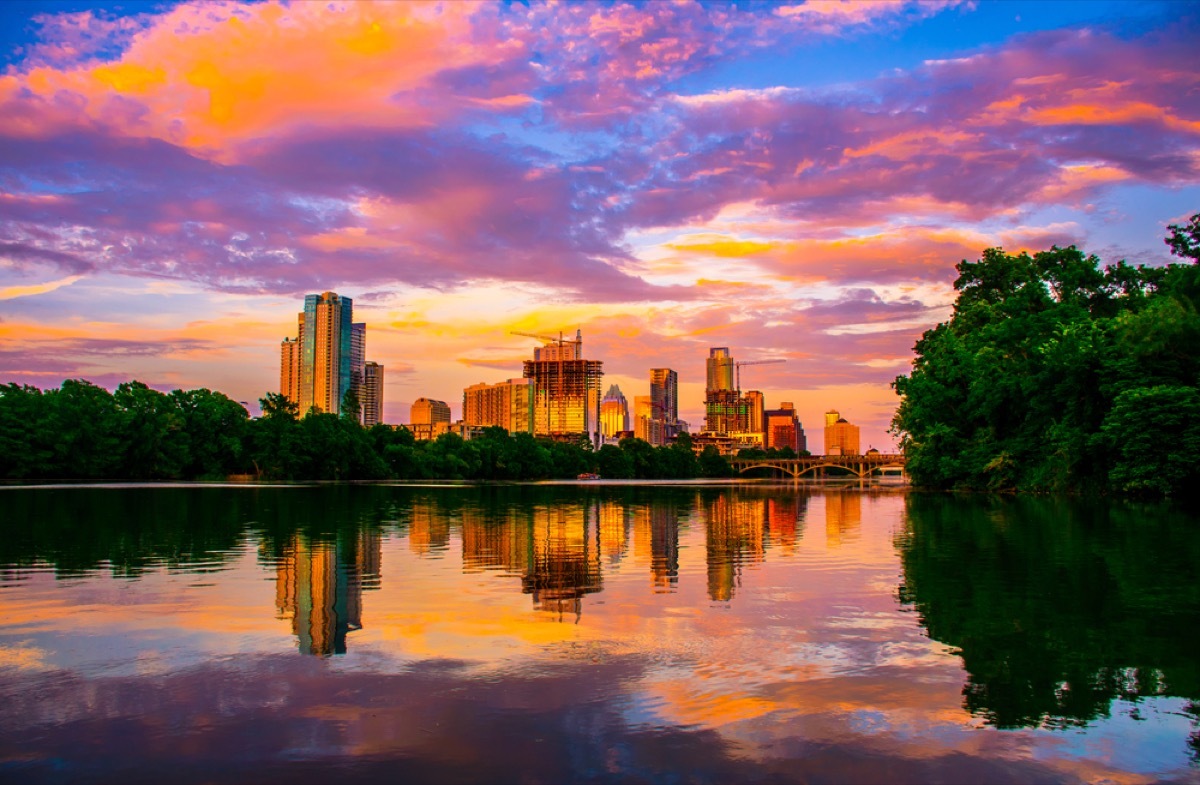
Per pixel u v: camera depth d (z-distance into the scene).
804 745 10.15
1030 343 80.06
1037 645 14.95
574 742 10.20
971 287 99.31
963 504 61.66
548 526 42.88
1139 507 53.75
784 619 17.30
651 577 23.59
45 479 122.06
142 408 128.62
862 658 14.05
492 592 20.94
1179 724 10.90
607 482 197.62
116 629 16.30
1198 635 15.71
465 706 11.52
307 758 9.70
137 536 35.59
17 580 22.77
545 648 14.74
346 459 156.38
